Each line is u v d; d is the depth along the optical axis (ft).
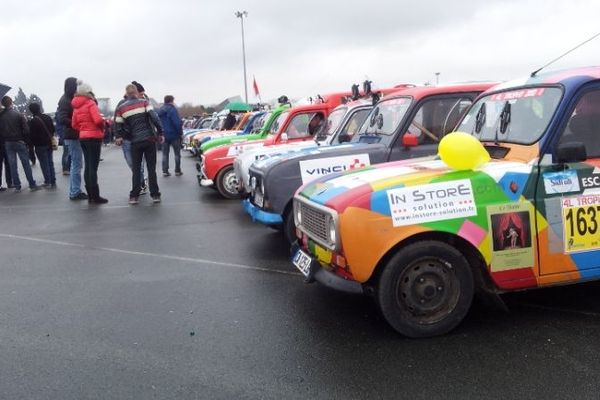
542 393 9.91
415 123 19.52
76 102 31.94
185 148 88.48
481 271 12.50
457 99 19.70
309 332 12.96
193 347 12.35
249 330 13.21
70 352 12.26
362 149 19.31
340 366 11.20
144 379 10.93
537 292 14.92
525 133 13.16
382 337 12.53
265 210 19.33
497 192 12.07
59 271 18.85
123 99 32.86
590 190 12.41
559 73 13.66
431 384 10.36
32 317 14.49
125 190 39.63
